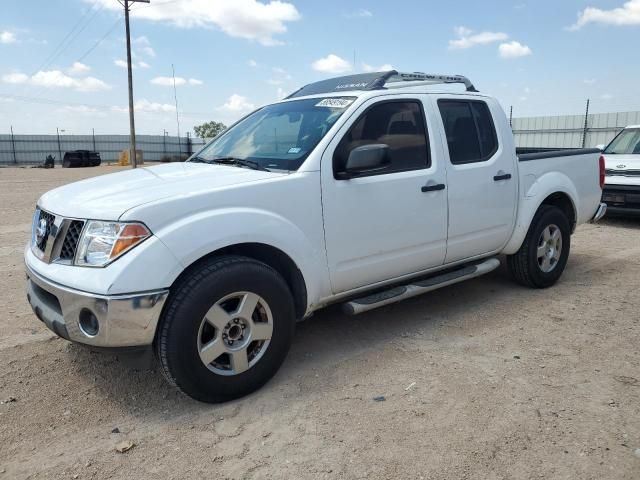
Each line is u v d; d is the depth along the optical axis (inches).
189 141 2237.9
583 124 927.0
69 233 120.3
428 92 171.2
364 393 131.0
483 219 181.2
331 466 103.3
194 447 110.1
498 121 190.4
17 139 1958.7
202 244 117.8
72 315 114.8
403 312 187.6
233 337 126.0
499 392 130.6
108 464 104.7
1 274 238.7
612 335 165.8
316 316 183.8
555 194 211.2
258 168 145.6
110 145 2100.1
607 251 281.9
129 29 1217.4
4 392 132.2
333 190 141.6
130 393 132.3
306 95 177.6
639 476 99.5
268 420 119.8
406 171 159.0
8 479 100.0
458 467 102.4
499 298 202.1
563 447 108.3
